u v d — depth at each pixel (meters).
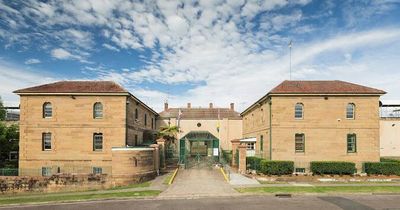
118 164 25.25
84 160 30.16
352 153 29.70
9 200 19.55
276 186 22.53
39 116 30.38
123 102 30.62
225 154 40.03
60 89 30.94
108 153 30.19
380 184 23.64
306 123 29.89
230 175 28.05
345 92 29.88
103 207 17.14
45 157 30.08
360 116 29.92
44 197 20.25
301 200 18.38
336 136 29.80
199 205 17.27
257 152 37.38
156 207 16.91
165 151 35.62
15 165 35.19
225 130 51.16
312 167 27.73
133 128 33.91
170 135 43.91
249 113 43.81
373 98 30.08
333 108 30.03
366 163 28.14
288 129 29.84
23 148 30.12
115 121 30.42
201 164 36.03
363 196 19.55
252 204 17.38
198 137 39.94
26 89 30.69
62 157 30.12
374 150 29.67
